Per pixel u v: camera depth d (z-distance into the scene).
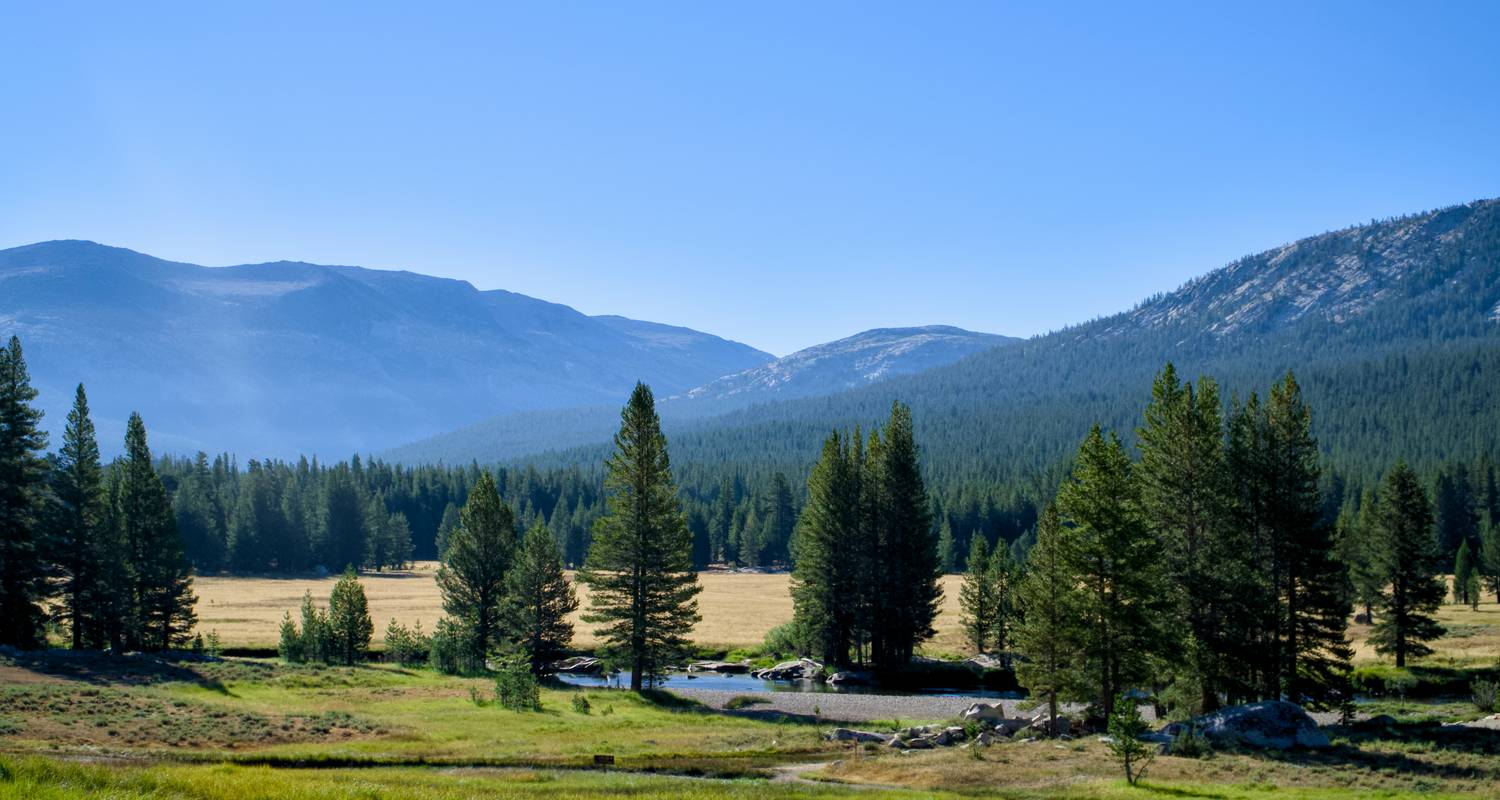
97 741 39.62
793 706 67.12
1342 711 50.66
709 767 42.41
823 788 35.69
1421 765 36.69
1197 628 53.00
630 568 72.06
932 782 37.50
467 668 77.00
